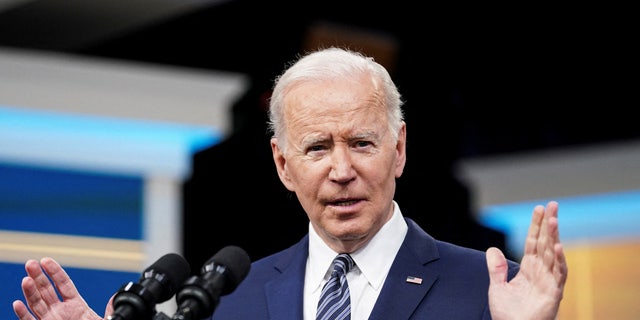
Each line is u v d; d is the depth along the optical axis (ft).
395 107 20.61
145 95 46.57
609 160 49.42
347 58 20.43
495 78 49.06
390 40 45.85
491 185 50.24
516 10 46.57
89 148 45.14
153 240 44.21
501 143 50.34
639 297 46.60
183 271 17.83
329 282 20.30
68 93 45.55
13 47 45.16
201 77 47.24
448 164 44.45
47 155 44.42
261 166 42.75
